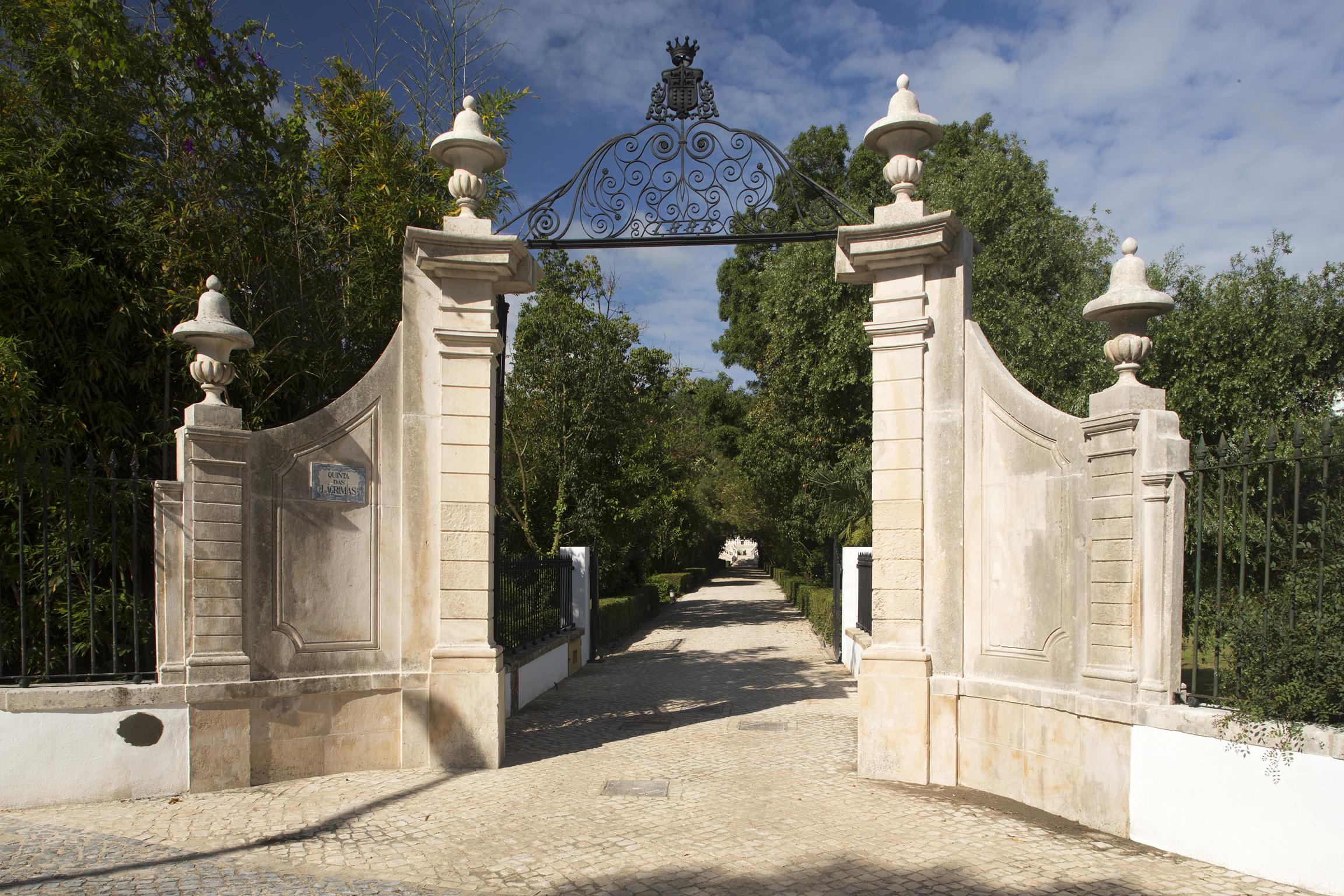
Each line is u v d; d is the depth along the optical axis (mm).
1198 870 4883
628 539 21078
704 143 8406
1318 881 4477
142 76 8422
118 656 7500
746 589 40844
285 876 4762
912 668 6977
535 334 19203
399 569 7387
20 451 6133
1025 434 6539
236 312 9047
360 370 10188
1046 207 15070
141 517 7949
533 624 11430
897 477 7207
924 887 4691
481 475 7484
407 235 7324
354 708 7145
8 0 7953
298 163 10008
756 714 9852
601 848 5309
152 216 8438
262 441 6883
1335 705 4625
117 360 7762
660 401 22688
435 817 5902
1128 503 5617
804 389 19875
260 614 6785
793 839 5488
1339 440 5555
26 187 7391
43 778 5938
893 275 7332
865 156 26078
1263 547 7566
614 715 9836
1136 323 5852
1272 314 8648
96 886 4520
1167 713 5254
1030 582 6445
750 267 35219
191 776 6375
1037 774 6227
